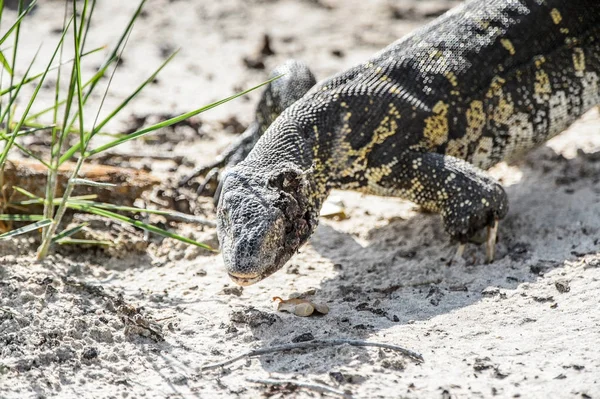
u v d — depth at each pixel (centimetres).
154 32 2212
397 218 1364
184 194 1403
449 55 1309
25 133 1119
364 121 1248
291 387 895
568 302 1045
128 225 1286
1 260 1154
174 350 988
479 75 1305
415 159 1245
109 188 1307
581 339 959
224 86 1911
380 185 1273
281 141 1172
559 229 1252
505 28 1339
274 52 2097
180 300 1113
